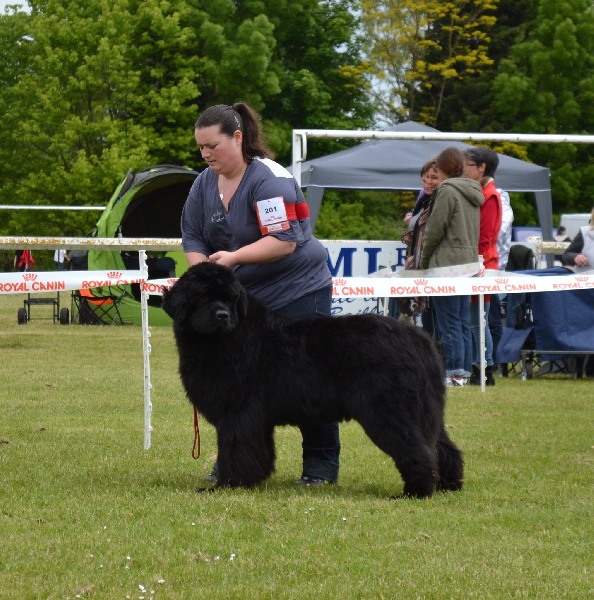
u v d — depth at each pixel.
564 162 53.88
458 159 13.44
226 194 7.66
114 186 43.78
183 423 10.95
